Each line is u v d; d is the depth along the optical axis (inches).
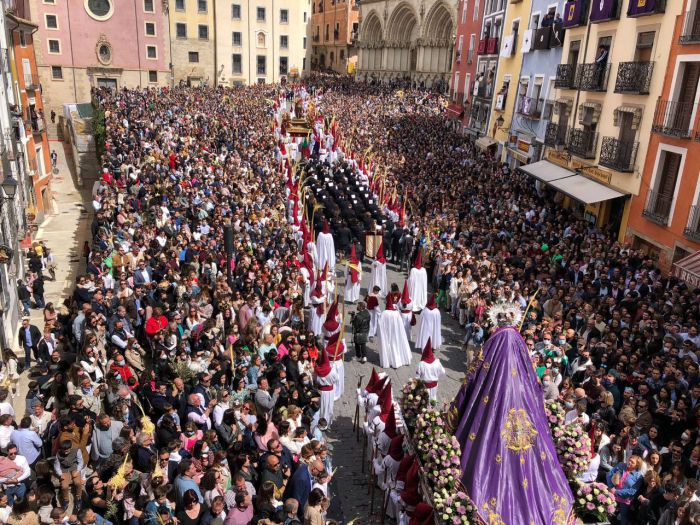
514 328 364.5
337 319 562.3
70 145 1870.1
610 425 438.0
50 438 395.2
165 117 1648.6
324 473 349.7
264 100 2255.2
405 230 899.4
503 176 1229.7
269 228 848.3
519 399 344.8
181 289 602.2
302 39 3336.6
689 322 542.3
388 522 396.2
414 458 372.8
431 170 1286.9
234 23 3105.3
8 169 735.7
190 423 378.9
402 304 642.8
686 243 742.5
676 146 770.2
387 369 606.5
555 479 342.0
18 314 702.5
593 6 996.6
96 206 896.3
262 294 618.8
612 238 904.9
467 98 1856.5
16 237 765.9
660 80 812.0
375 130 1747.0
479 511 321.7
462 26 1947.6
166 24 2642.7
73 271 908.6
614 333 541.0
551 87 1205.1
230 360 502.3
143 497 311.0
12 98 941.8
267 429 386.6
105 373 486.9
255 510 327.3
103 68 2514.8
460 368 610.9
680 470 353.4
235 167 1171.3
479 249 823.7
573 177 1013.2
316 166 1305.4
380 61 3437.5
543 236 850.8
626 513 363.6
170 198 954.7
